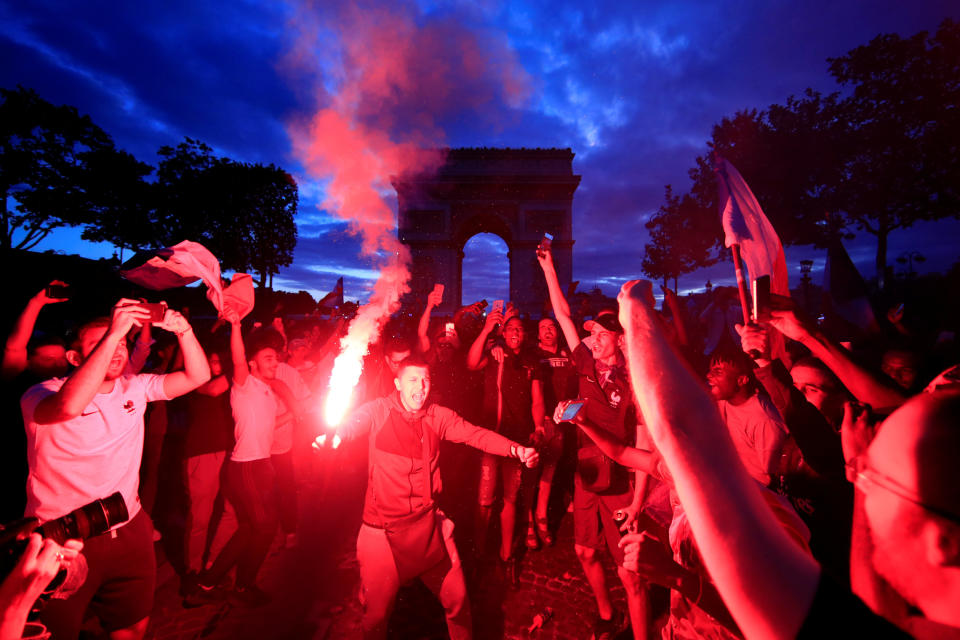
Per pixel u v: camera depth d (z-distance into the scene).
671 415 0.58
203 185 29.77
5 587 1.12
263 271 33.12
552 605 3.59
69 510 2.21
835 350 1.63
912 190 19.95
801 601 0.47
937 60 19.36
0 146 25.73
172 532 4.68
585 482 3.10
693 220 26.38
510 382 4.30
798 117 22.47
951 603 0.49
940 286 13.41
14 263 16.05
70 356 2.45
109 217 28.45
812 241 22.64
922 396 0.54
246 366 3.58
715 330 5.24
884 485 0.54
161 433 4.75
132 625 2.39
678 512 1.65
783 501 1.23
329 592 3.71
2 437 3.41
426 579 2.62
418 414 2.61
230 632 3.23
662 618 3.25
